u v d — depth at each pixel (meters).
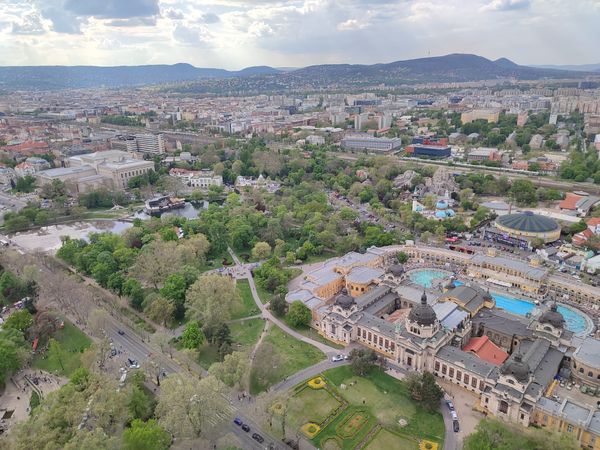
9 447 189.12
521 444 188.88
